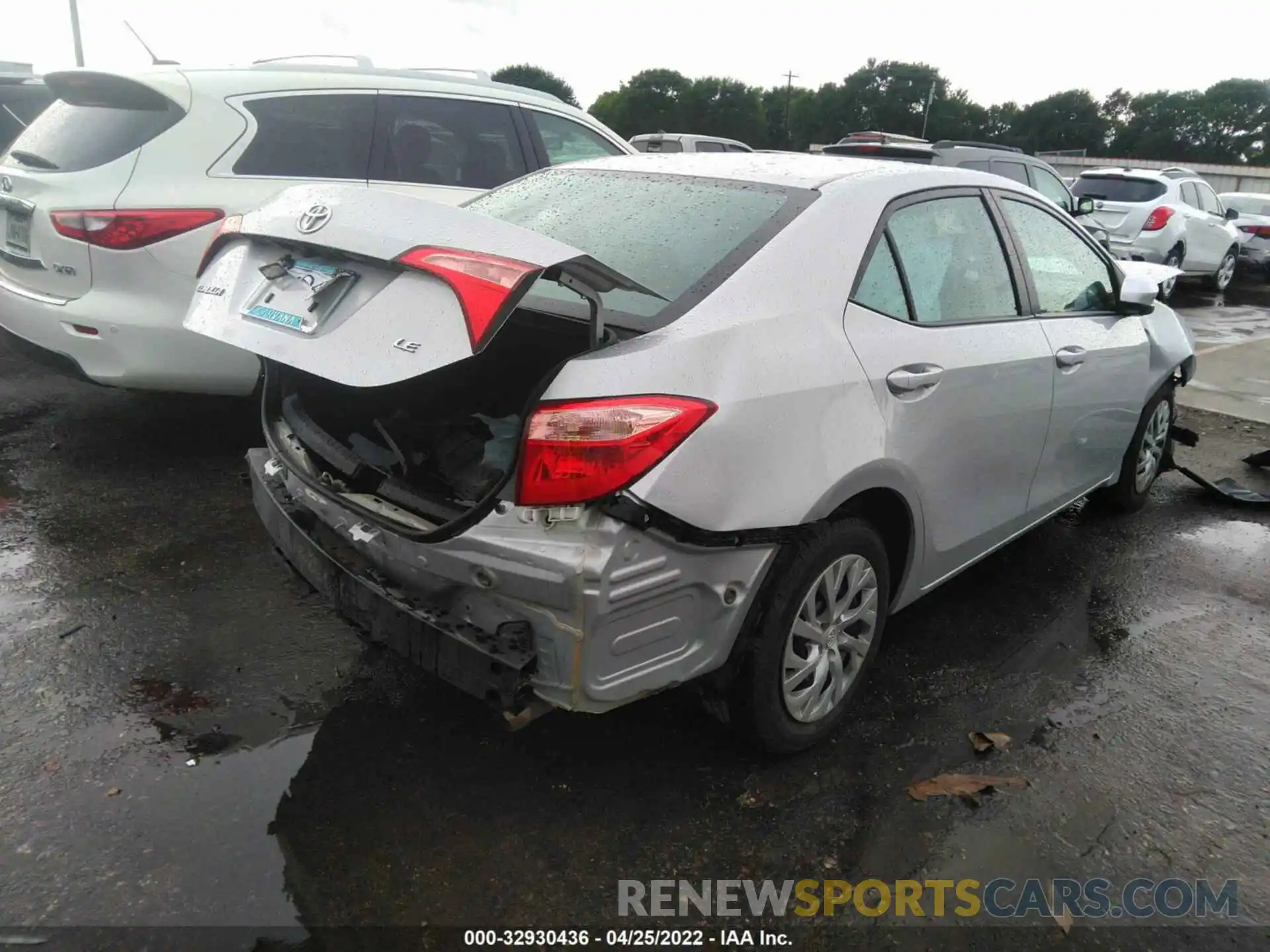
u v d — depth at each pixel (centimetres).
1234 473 555
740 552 233
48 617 334
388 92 509
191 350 439
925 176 310
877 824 253
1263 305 1279
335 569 250
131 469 470
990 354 309
